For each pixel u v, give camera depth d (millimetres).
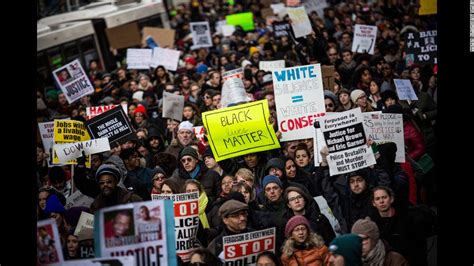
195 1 59219
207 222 12516
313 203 11891
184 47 37781
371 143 13211
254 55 28078
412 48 23078
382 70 22953
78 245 11406
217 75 22266
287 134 14938
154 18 42625
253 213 11891
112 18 38031
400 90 19125
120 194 12641
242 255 11094
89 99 24625
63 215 12055
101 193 12594
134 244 9430
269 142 14188
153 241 9453
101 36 37094
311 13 38000
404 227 11906
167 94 18500
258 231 11094
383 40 28766
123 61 34406
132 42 34656
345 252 10836
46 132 16156
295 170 13367
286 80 14891
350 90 21203
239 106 14164
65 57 33375
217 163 14273
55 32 32781
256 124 14164
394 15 40750
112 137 15336
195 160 13961
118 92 25234
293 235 10930
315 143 13531
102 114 15258
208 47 35031
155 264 9477
